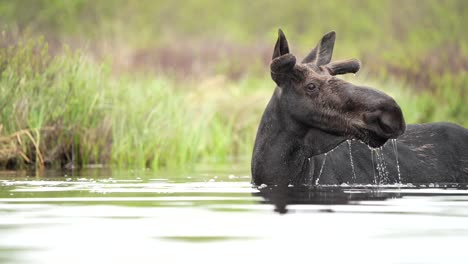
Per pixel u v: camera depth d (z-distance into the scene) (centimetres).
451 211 2431
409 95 7562
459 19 11444
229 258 1755
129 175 4156
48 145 5053
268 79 8888
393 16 12644
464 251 1820
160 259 1742
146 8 13925
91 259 1742
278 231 2073
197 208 2530
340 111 3011
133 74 7675
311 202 2675
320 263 1709
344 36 13862
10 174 4206
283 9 15500
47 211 2469
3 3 11762
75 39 9706
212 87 7525
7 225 2183
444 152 3634
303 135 3173
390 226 2147
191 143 5681
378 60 8850
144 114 5484
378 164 3462
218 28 15012
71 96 5191
